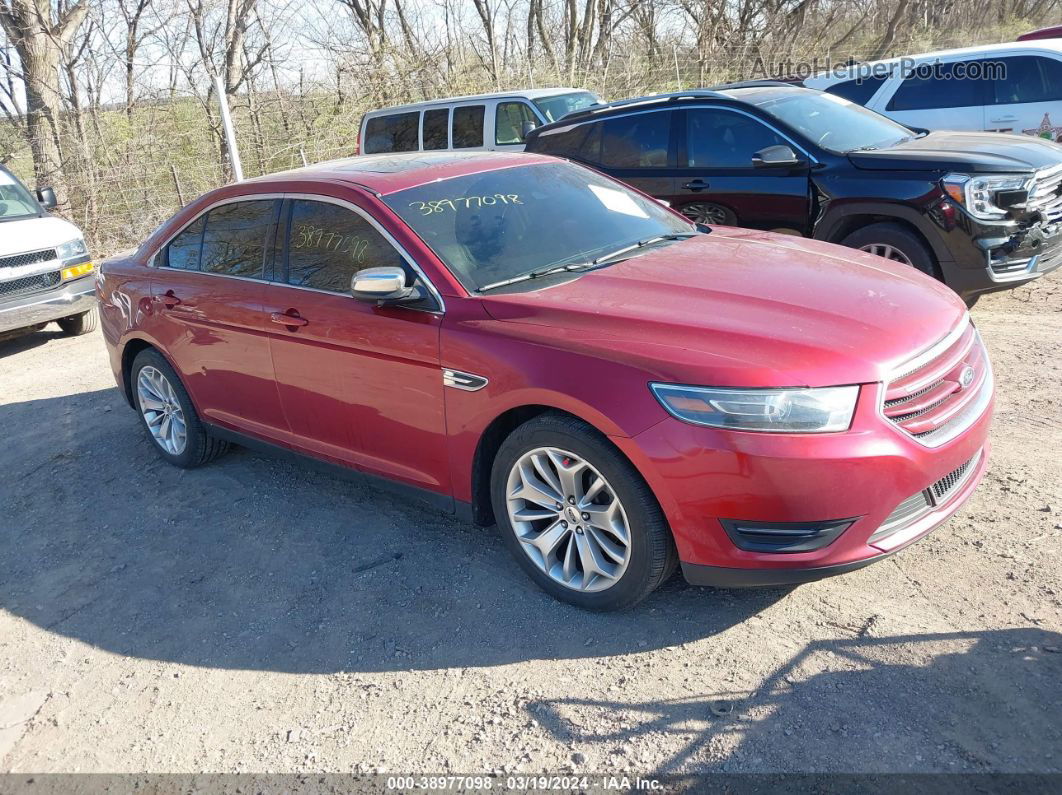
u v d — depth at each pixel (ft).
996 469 13.26
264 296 14.03
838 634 9.96
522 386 10.52
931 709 8.66
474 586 12.08
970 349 10.95
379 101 57.11
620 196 15.23
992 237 18.62
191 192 51.57
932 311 10.78
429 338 11.55
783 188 21.38
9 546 15.37
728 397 9.23
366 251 12.74
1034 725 8.27
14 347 31.24
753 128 22.08
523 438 10.83
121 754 9.87
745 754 8.45
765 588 11.07
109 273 17.81
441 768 8.93
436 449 12.01
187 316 15.56
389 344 12.01
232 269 14.98
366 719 9.82
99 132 51.65
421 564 12.82
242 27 59.06
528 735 9.18
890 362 9.55
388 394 12.30
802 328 9.93
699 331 9.96
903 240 19.76
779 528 9.32
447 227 12.67
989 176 18.47
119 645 11.98
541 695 9.73
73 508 16.52
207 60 58.29
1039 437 14.14
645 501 9.93
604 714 9.30
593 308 10.79
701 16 73.82
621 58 72.49
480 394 11.05
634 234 14.06
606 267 12.50
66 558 14.62
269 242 14.29
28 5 48.14
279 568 13.29
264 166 53.57
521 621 11.15
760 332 9.82
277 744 9.65
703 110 22.98
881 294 11.00
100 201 49.55
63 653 12.00
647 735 8.91
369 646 11.11
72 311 29.86
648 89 66.23
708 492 9.39
